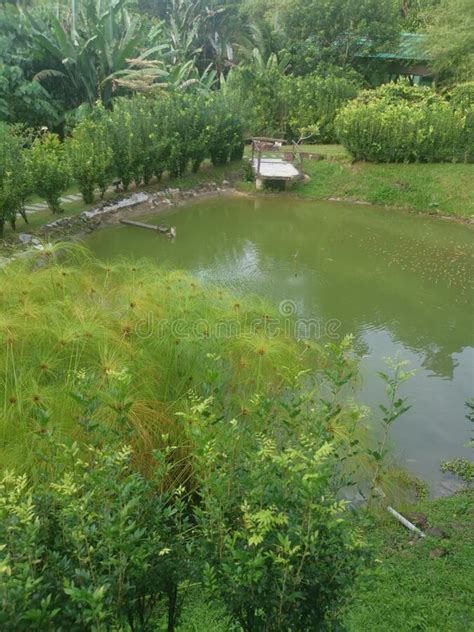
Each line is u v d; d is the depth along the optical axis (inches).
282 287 318.7
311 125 649.0
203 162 593.9
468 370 237.6
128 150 459.5
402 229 453.4
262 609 62.1
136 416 138.9
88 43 556.7
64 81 600.7
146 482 79.1
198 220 460.4
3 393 138.9
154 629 73.9
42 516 66.2
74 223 400.8
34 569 57.8
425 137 535.2
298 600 60.9
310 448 69.6
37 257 258.1
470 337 270.4
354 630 103.1
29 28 579.8
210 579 59.9
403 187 527.2
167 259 360.2
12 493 60.6
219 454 71.0
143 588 66.1
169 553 68.9
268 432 92.3
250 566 57.3
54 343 159.0
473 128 534.9
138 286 214.7
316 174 567.5
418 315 292.2
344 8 724.7
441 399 213.3
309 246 402.0
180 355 165.9
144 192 486.0
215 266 351.3
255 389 161.0
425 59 751.7
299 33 759.7
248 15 850.1
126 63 605.6
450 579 119.7
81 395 83.7
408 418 198.8
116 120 467.2
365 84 759.1
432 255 390.3
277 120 701.9
